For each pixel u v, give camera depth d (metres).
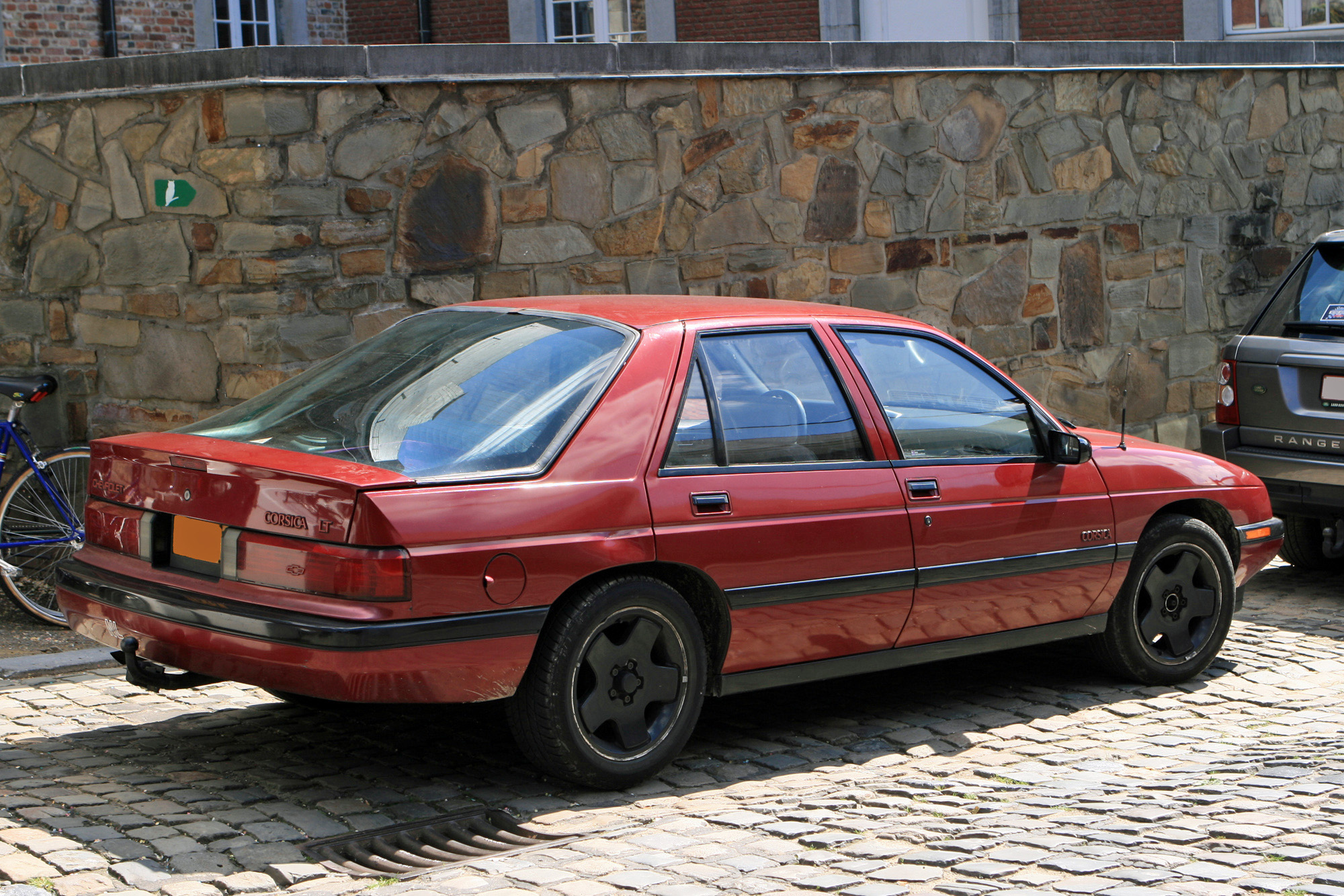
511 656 4.41
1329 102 11.48
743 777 4.98
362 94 7.61
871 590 5.19
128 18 16.78
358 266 7.68
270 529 4.35
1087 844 4.05
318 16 19.84
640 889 3.78
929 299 9.69
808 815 4.45
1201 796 4.55
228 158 7.41
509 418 4.66
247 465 4.41
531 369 4.86
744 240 8.98
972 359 5.74
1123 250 10.49
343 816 4.47
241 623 4.31
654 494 4.71
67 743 5.20
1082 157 10.22
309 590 4.25
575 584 4.57
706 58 8.66
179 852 4.09
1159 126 10.57
